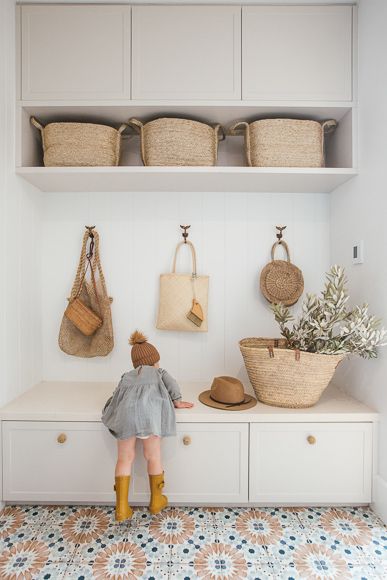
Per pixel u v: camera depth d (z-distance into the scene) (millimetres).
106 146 1888
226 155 2230
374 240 1731
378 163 1692
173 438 1686
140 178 1969
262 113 1930
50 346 2219
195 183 2061
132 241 2227
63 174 1890
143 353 1799
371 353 1673
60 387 2088
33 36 1833
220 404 1795
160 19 1834
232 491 1694
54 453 1700
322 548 1451
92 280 2145
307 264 2238
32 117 1934
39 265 2166
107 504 1740
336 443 1698
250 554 1416
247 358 1833
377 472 1702
